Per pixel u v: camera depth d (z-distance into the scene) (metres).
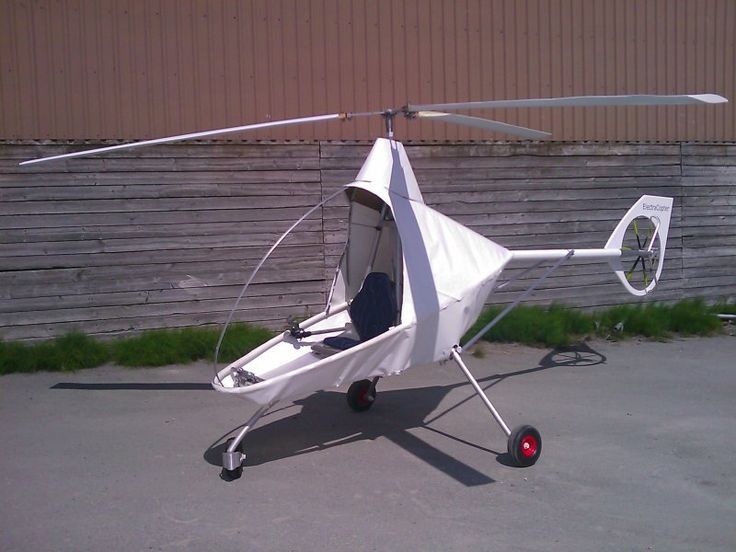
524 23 10.32
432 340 5.89
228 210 9.10
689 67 11.23
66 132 8.64
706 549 4.44
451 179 10.05
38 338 8.49
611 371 8.56
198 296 9.01
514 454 5.66
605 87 10.77
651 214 8.41
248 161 9.16
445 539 4.54
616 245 8.11
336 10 9.47
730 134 11.53
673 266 11.31
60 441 6.11
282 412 7.01
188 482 5.36
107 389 7.54
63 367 8.12
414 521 4.79
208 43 9.05
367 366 5.63
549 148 10.52
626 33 10.86
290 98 9.33
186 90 8.99
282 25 9.28
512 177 10.34
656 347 9.80
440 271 5.97
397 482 5.41
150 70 8.89
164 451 5.94
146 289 8.83
